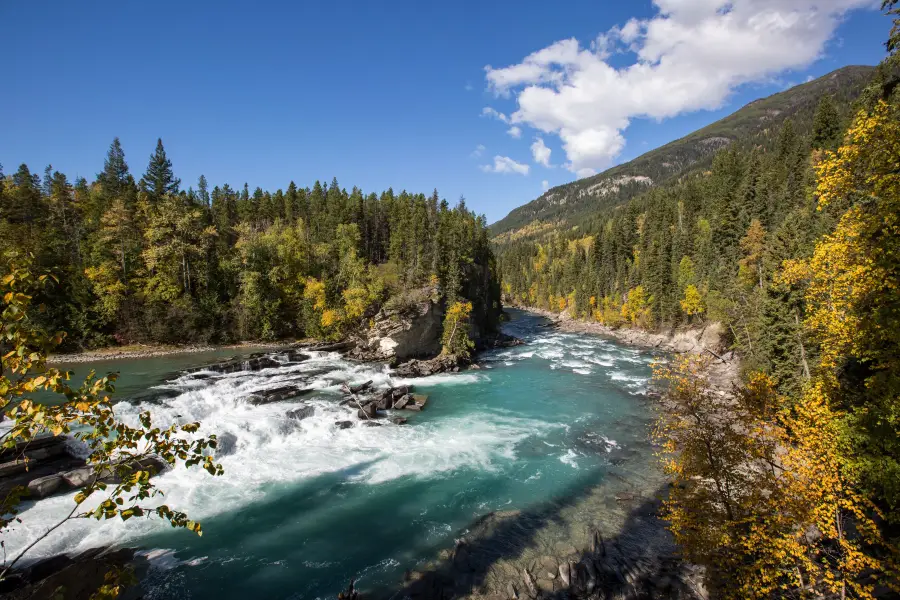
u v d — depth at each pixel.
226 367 50.62
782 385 32.56
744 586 12.09
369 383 47.53
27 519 20.64
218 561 18.91
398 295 69.38
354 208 114.38
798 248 42.88
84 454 26.66
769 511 12.16
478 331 84.19
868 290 14.05
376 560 19.14
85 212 76.94
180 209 72.62
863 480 15.40
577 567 18.36
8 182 74.06
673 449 14.34
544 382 51.56
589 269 130.25
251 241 78.50
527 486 25.70
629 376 54.25
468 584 17.67
